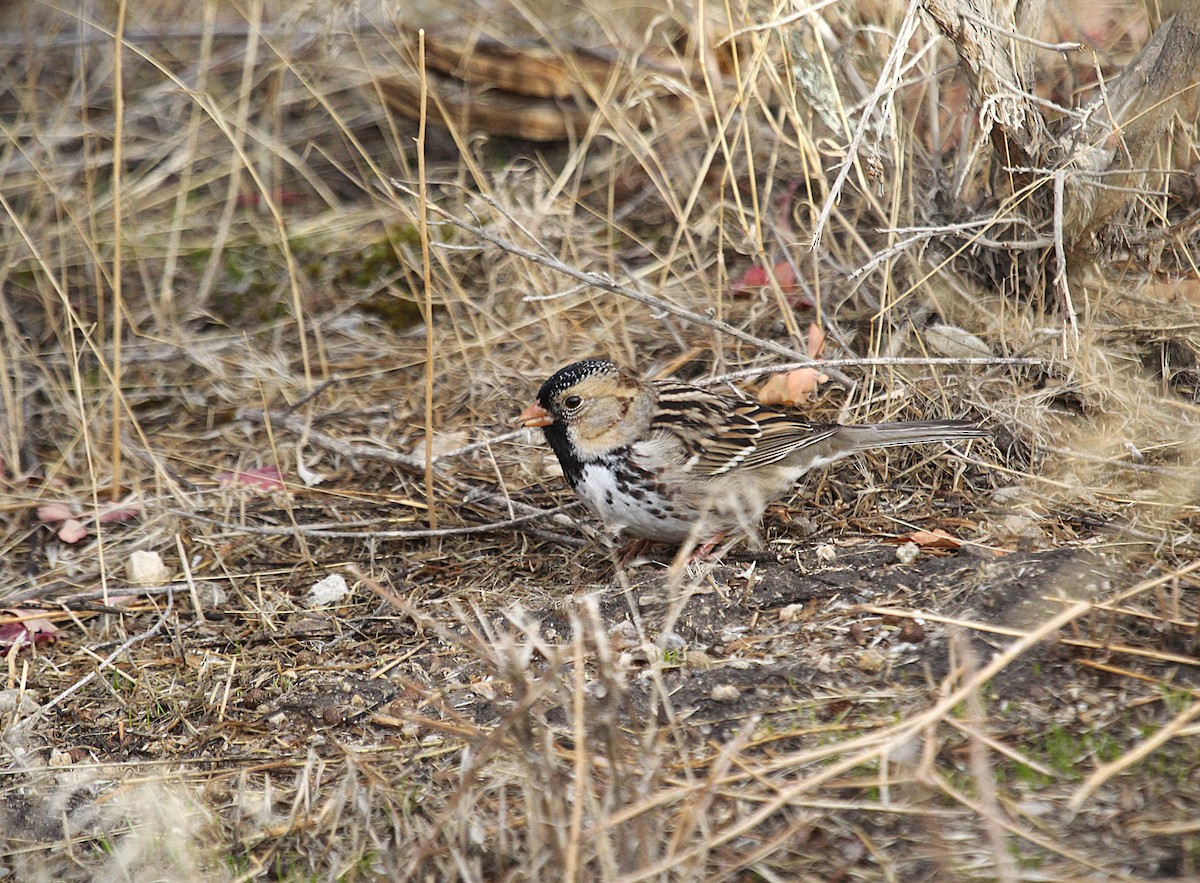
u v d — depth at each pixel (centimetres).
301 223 1512
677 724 791
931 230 1045
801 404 1153
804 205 1362
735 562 969
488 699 852
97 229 1486
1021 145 1076
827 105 1122
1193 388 1073
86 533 1111
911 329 1147
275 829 768
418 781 788
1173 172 1099
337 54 1552
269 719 878
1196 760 698
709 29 1333
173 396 1294
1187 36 1036
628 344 1241
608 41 1543
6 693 922
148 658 959
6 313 1310
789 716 788
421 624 923
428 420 1055
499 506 1106
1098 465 1009
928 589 889
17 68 1695
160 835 777
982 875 647
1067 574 860
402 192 1523
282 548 1082
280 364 1312
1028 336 1107
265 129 1591
